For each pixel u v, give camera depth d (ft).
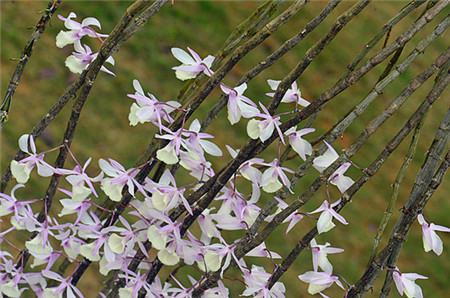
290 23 17.40
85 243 5.70
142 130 13.53
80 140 12.74
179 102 5.71
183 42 16.14
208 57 5.50
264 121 5.34
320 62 17.04
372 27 18.42
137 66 14.90
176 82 15.06
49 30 14.66
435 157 5.27
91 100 13.55
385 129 16.22
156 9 5.45
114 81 14.20
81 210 5.58
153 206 5.46
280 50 5.37
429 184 5.25
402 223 5.30
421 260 13.20
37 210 10.87
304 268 11.62
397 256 5.34
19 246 10.00
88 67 5.61
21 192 10.91
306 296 11.25
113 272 5.98
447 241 13.88
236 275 10.50
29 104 12.95
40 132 5.74
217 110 5.59
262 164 5.47
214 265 5.42
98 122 13.24
